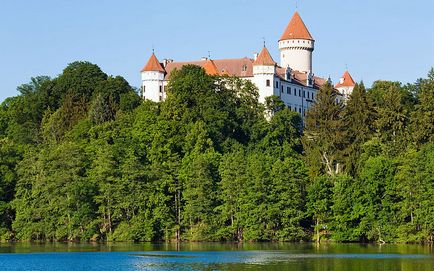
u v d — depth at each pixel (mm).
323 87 175500
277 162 145875
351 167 154750
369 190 139000
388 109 165625
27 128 197375
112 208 148250
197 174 147250
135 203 146875
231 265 98000
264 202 142500
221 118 179375
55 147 163250
